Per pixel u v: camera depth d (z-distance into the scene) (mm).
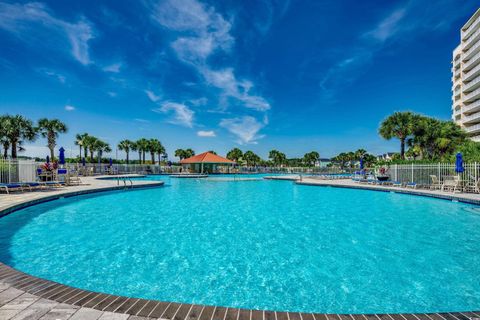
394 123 25688
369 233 6762
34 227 7082
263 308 3291
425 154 25438
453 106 53562
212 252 5328
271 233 6789
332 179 28125
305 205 11492
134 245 5723
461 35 50406
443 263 4715
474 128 43000
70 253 5172
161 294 3615
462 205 10859
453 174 15070
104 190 14781
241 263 4758
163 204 11586
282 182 27281
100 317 2221
